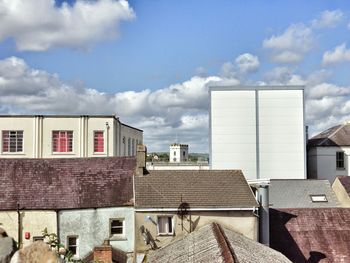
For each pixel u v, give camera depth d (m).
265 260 22.28
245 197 29.28
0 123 44.84
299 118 45.59
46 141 45.38
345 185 39.12
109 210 29.59
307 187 41.03
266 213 29.86
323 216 33.53
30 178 31.34
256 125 45.78
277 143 45.62
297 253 30.72
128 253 29.08
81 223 29.42
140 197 28.88
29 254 17.58
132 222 29.44
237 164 45.69
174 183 30.44
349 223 33.03
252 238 28.56
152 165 57.38
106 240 26.69
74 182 31.25
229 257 19.86
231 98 45.94
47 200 29.73
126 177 31.78
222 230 26.11
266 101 45.88
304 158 45.47
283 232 32.06
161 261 24.28
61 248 24.94
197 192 29.56
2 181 30.88
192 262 21.31
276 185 41.22
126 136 54.50
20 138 45.09
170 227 28.36
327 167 48.88
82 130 45.84
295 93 45.72
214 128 45.94
